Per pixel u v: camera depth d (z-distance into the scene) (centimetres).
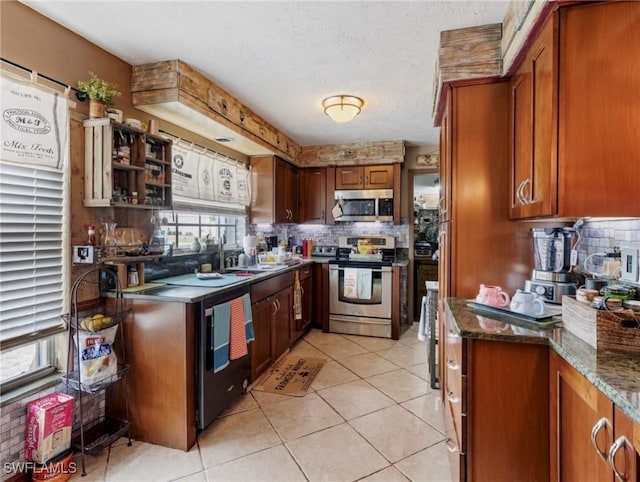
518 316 154
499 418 135
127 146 204
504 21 176
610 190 124
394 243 438
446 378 204
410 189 446
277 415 232
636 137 122
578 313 126
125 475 175
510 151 184
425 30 187
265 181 388
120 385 208
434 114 239
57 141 178
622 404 78
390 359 332
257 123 325
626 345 110
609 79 123
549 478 129
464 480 138
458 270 196
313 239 477
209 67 229
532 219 173
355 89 263
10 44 159
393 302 394
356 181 436
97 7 166
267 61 220
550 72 129
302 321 393
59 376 184
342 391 266
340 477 173
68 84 185
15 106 161
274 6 165
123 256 206
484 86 190
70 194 184
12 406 163
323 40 196
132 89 225
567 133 127
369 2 163
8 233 162
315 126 360
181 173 278
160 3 163
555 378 123
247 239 350
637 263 140
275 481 171
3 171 160
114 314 200
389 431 213
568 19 126
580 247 187
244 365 256
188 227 306
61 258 183
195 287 225
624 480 79
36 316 173
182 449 196
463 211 194
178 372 197
